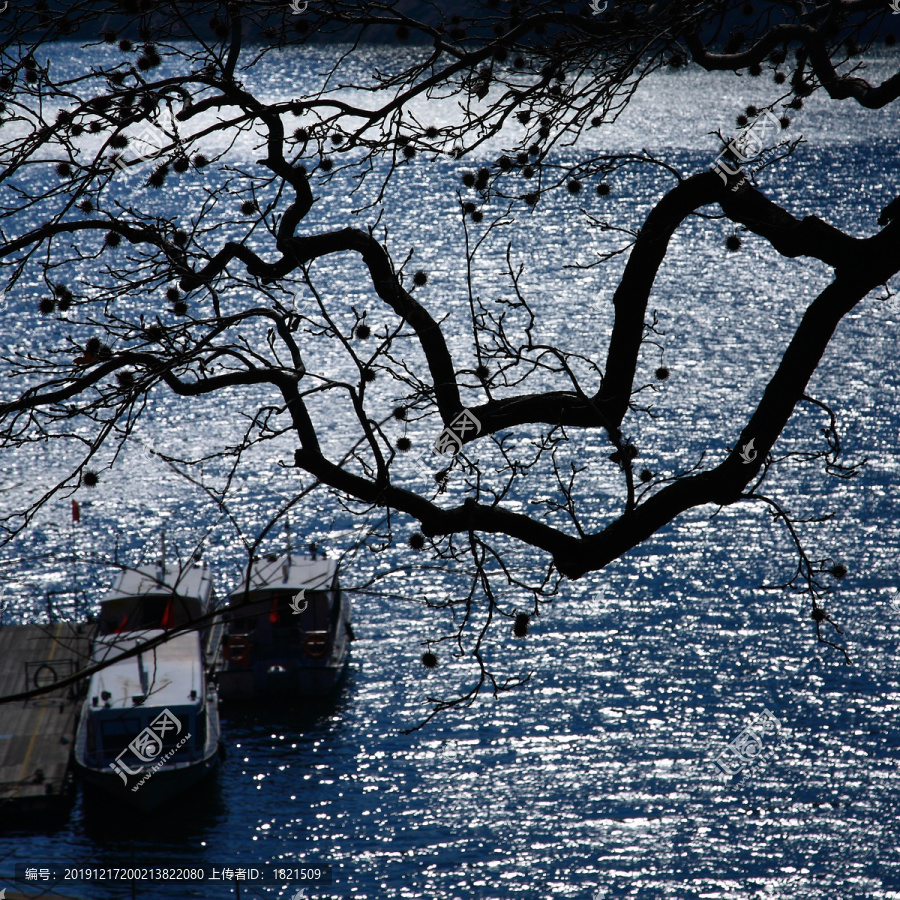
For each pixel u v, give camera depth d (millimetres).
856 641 161625
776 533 195875
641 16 28969
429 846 124625
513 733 144375
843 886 116812
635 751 140125
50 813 127000
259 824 128875
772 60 29125
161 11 25312
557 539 25297
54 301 24594
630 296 26875
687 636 165375
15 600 171500
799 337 25641
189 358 22625
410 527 198750
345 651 158500
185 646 139500
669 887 117625
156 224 25906
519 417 26844
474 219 27688
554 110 27609
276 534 197875
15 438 23078
